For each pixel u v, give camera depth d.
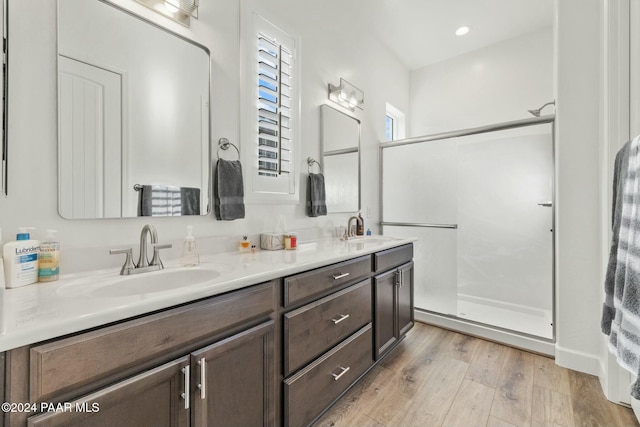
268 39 1.81
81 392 0.67
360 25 2.68
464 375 1.79
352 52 2.57
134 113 1.23
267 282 1.12
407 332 2.21
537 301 2.53
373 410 1.48
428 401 1.55
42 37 1.00
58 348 0.63
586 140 1.79
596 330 1.78
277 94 1.86
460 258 2.87
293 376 1.20
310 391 1.27
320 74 2.21
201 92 1.46
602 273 1.72
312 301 1.33
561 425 1.38
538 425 1.38
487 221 2.73
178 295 0.82
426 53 3.27
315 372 1.30
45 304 0.74
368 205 2.80
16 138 0.95
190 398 0.86
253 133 1.71
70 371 0.64
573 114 1.82
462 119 3.29
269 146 1.81
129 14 1.22
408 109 3.62
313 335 1.30
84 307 0.71
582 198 1.81
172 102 1.35
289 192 1.95
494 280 2.72
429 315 2.62
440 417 1.43
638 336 0.96
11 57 0.94
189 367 0.85
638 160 1.03
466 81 3.27
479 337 2.33
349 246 1.85
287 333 1.17
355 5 2.50
